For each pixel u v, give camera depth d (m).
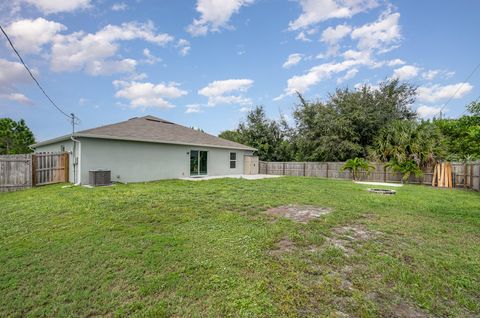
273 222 5.26
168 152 14.04
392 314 2.38
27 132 28.67
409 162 14.73
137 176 12.55
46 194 8.37
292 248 3.88
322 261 3.41
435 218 5.81
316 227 4.91
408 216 5.96
